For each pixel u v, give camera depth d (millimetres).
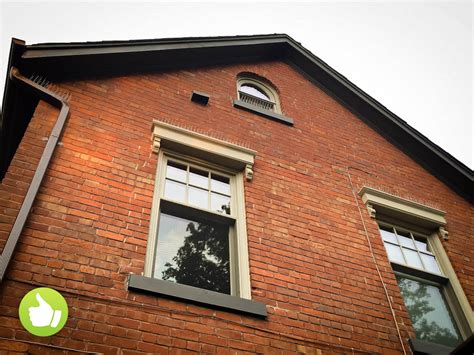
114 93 6387
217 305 4371
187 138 6055
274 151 6895
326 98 9031
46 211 4402
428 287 6305
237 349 4172
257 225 5512
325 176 6957
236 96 7785
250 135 6980
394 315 5309
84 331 3723
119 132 5762
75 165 5008
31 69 6066
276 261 5207
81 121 5617
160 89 6945
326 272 5402
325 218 6145
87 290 4004
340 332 4812
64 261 4113
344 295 5246
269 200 5949
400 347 4988
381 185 7516
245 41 8695
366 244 6094
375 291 5500
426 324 5777
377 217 6852
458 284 6371
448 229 7242
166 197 5418
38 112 5344
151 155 5660
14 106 6004
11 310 3609
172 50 7473
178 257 4910
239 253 5160
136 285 4172
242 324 4383
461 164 8672
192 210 5422
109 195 4898
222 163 6172
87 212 4609
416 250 6789
